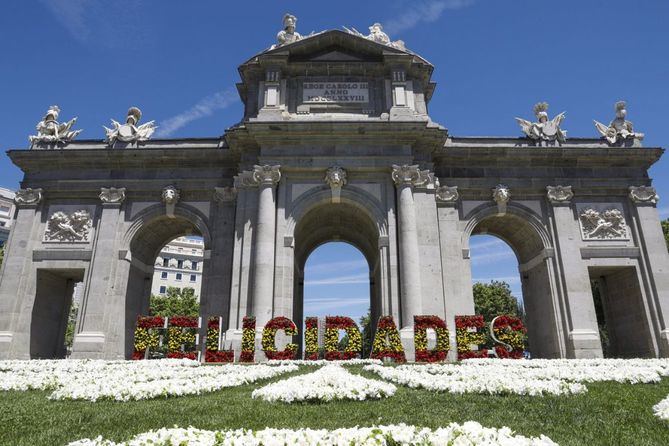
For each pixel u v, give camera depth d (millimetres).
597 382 13719
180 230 37438
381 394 10922
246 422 7805
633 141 34906
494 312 76625
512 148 33750
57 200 33906
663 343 30406
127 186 33875
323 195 30906
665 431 7320
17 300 31203
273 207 29938
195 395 11578
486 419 8078
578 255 32281
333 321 25609
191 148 33688
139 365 21547
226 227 32531
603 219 33344
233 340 27656
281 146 31359
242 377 14555
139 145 34875
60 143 34969
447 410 8914
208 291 31281
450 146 33656
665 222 48719
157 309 79625
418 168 31188
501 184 34031
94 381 13984
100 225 32688
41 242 32812
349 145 31406
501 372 15352
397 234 30047
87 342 29719
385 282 29078
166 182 34031
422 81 34312
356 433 6117
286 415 8414
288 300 28859
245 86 35375
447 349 25281
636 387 12648
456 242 32125
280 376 16797
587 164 34500
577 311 31078
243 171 31297
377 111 32938
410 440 5984
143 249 35594
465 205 33844
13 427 7723
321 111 32875
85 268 32156
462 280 32000
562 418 8219
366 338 91312
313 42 33531
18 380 14766
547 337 32750
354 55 33938
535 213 33656
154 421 8000
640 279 32250
